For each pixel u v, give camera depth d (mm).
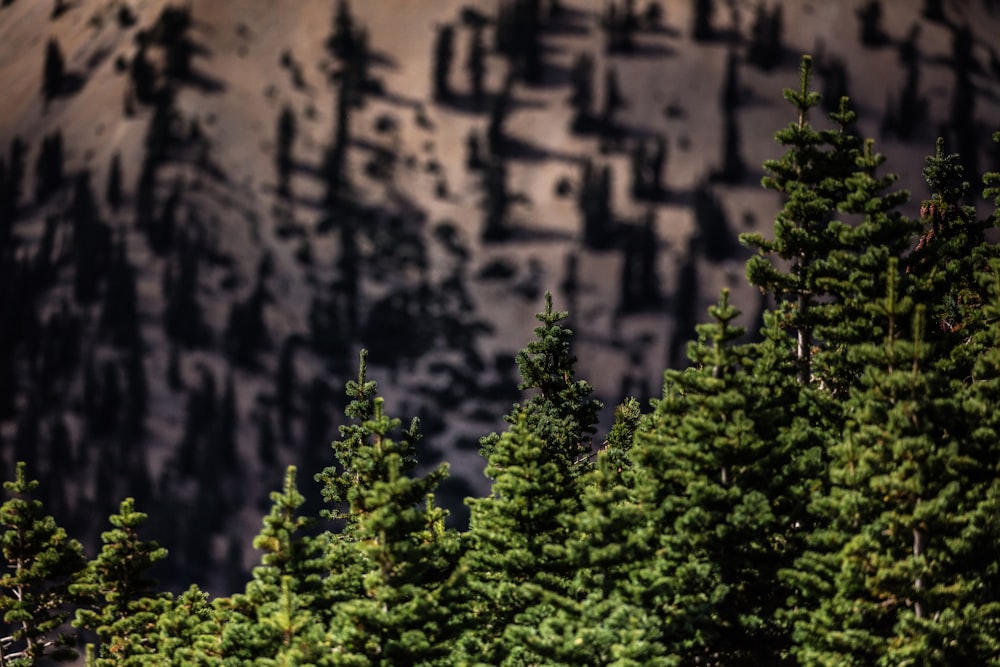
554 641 68000
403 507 71938
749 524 71562
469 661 72500
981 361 76750
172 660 83438
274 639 73625
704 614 70438
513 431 78562
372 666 70625
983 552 69625
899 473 68000
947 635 66750
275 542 75000
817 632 69125
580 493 83312
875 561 67688
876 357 72750
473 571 78750
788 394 82688
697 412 74938
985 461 71938
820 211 89375
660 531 74438
